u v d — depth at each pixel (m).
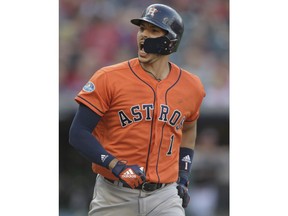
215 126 36.72
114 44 40.44
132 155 16.77
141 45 17.03
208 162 35.69
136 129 16.73
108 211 17.14
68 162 34.34
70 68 38.41
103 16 41.56
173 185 17.44
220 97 37.78
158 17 16.91
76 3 41.91
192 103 17.59
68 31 40.66
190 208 34.97
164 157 17.11
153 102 16.86
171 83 17.33
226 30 42.53
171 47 17.11
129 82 16.83
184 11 43.00
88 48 40.00
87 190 34.34
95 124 16.73
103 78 16.70
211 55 40.88
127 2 42.69
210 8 43.31
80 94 16.73
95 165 17.30
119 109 16.72
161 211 16.98
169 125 17.06
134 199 16.86
